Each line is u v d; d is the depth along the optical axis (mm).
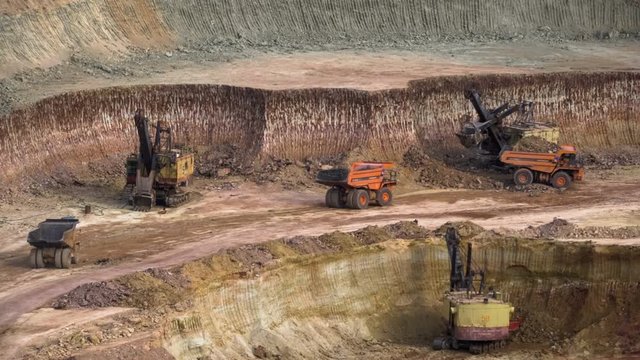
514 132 62031
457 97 67125
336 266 48062
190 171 57281
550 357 45000
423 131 65625
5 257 47625
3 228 51469
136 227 52656
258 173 61312
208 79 66812
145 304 41156
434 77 67375
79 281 44219
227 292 43844
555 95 69062
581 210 55969
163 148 58312
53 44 68812
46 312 40625
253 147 62938
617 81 70125
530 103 63406
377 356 45375
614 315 46969
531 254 49625
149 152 55219
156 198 56031
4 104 58844
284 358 43406
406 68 71125
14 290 43188
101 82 65188
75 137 61000
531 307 49000
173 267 44844
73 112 61281
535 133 62031
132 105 63719
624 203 57375
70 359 36375
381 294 49000
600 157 67250
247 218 54375
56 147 59812
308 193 59062
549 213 55500
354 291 48375
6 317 40156
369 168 56156
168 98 64562
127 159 56188
